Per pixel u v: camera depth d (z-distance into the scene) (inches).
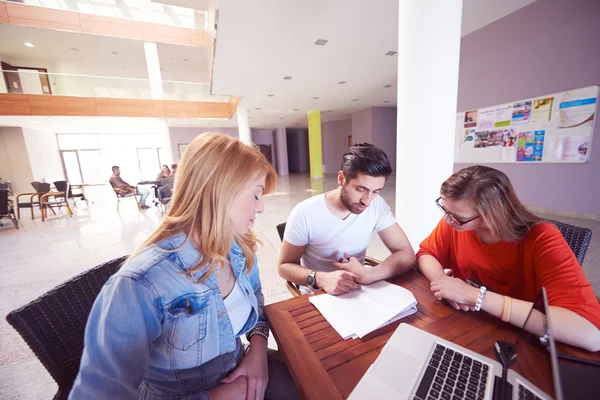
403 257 43.0
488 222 31.7
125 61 405.4
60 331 26.8
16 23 270.4
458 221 34.2
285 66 214.4
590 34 123.7
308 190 331.6
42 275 108.4
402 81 67.8
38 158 416.8
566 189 139.9
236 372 27.2
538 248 30.4
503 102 160.6
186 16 344.5
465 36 176.1
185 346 23.2
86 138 494.0
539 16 139.6
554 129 140.1
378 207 48.4
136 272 20.1
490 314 29.4
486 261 36.9
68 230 185.2
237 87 269.9
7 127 379.2
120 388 18.3
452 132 66.8
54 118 319.0
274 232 150.7
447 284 32.0
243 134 358.9
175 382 24.8
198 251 23.6
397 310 30.4
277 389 32.1
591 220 131.7
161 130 373.1
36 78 293.7
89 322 18.5
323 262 49.0
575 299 25.1
